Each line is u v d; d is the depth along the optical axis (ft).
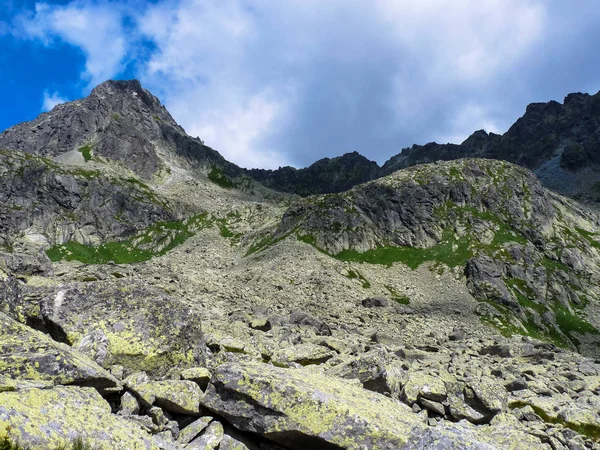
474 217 435.12
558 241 442.50
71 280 122.21
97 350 38.73
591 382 71.92
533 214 465.47
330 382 39.45
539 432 42.34
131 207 620.90
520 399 53.72
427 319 211.20
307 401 33.01
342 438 31.17
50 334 42.34
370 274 340.80
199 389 36.09
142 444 27.25
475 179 505.25
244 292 187.11
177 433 32.91
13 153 596.70
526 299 330.13
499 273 343.05
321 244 400.67
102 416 27.40
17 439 22.47
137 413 33.63
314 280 263.90
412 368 69.21
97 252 526.16
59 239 527.40
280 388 33.76
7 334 32.89
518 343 129.39
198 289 153.69
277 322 108.17
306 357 61.31
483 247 387.96
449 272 354.74
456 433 30.68
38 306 44.60
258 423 32.89
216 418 34.81
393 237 419.33
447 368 77.25
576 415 49.60
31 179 570.46
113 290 45.03
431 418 45.21
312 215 443.32
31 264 116.16
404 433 31.96
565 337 301.84
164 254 540.11
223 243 551.18
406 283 333.83
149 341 41.37
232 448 32.09
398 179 492.54
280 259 324.19
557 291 353.72
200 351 44.04
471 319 271.49
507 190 488.02
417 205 447.01
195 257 461.37
